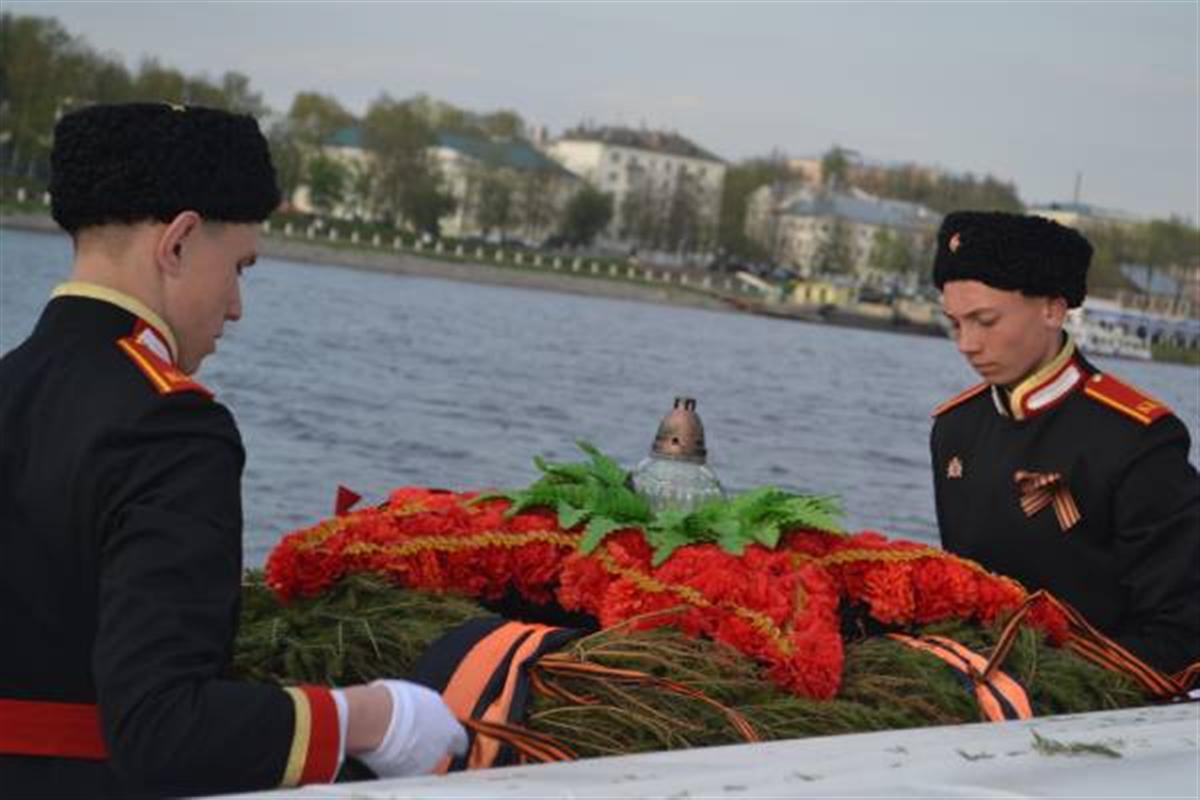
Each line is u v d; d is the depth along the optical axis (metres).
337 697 2.24
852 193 139.00
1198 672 3.65
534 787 1.86
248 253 2.47
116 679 2.12
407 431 18.33
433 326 42.78
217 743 2.12
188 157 2.38
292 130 108.44
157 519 2.18
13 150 68.56
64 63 70.81
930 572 3.35
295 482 13.45
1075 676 3.30
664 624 2.97
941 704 3.03
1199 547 3.68
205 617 2.17
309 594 2.89
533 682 2.69
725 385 32.81
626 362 37.25
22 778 2.27
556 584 3.12
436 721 2.33
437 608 2.86
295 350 28.97
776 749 2.11
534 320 54.22
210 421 2.28
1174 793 2.04
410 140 111.00
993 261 3.79
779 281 109.44
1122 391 3.85
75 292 2.40
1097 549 3.81
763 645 2.94
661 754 2.06
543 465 3.36
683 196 131.25
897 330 92.00
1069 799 1.98
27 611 2.27
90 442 2.23
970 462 4.01
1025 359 3.86
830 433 23.05
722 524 3.24
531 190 121.69
